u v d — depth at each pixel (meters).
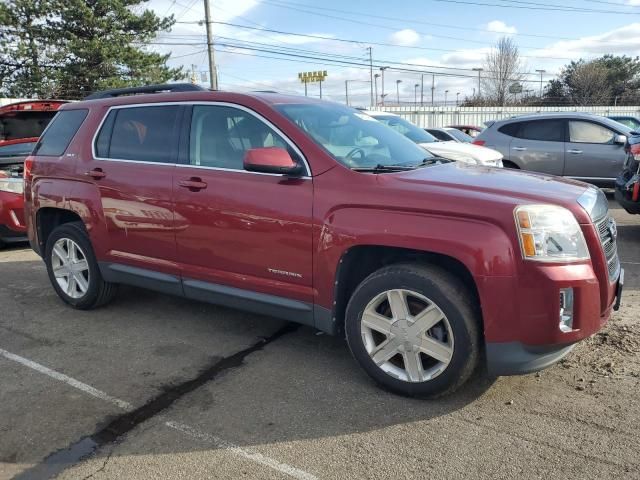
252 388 3.62
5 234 7.70
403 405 3.35
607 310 3.30
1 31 29.36
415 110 34.34
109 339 4.51
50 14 30.11
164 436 3.09
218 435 3.09
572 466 2.73
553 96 64.50
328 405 3.38
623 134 9.98
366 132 4.26
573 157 10.27
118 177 4.54
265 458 2.87
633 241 7.36
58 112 5.36
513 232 2.96
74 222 5.17
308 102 4.31
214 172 4.01
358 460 2.83
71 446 3.01
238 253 3.91
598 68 63.28
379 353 3.46
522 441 2.95
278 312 3.84
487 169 3.99
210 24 31.55
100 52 29.31
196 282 4.22
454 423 3.14
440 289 3.15
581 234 3.07
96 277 4.98
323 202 3.48
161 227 4.31
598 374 3.64
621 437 2.95
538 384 3.54
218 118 4.10
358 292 3.45
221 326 4.75
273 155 3.50
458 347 3.15
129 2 31.38
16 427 3.21
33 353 4.26
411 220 3.18
